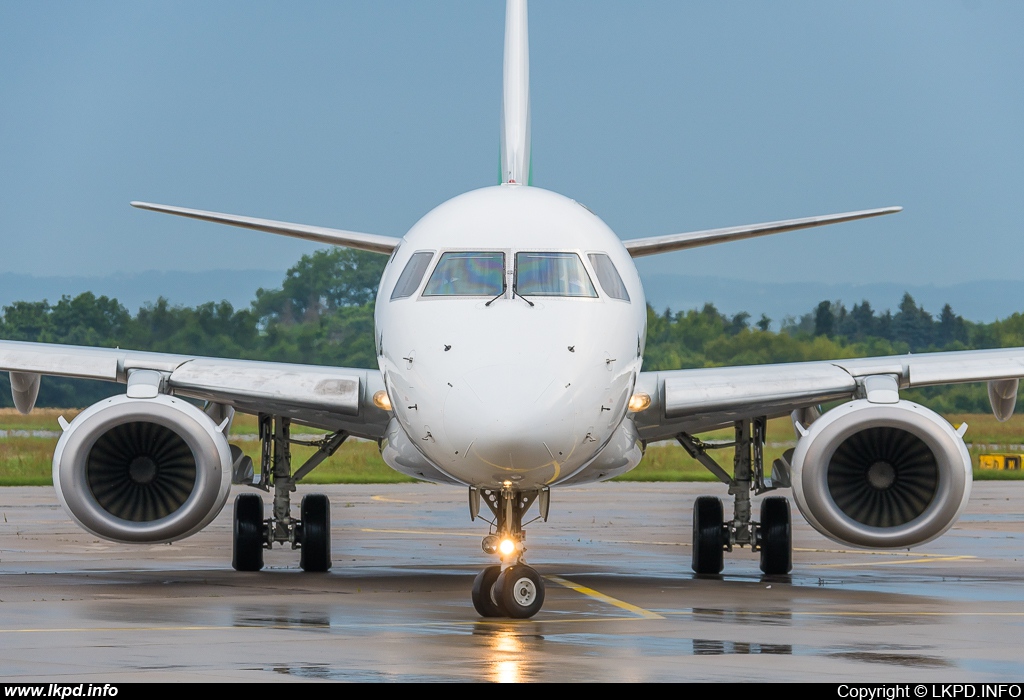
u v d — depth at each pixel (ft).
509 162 194.08
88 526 159.33
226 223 178.29
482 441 121.08
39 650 105.40
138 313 625.82
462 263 137.59
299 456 518.78
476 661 100.68
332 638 113.09
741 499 186.19
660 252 174.70
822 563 211.00
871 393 161.58
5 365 166.91
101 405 160.97
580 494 427.33
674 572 189.98
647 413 167.22
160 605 139.44
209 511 160.15
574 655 104.12
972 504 365.20
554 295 134.41
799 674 96.02
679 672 96.53
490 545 135.54
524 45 200.23
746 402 165.07
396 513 327.26
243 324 628.69
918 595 156.35
